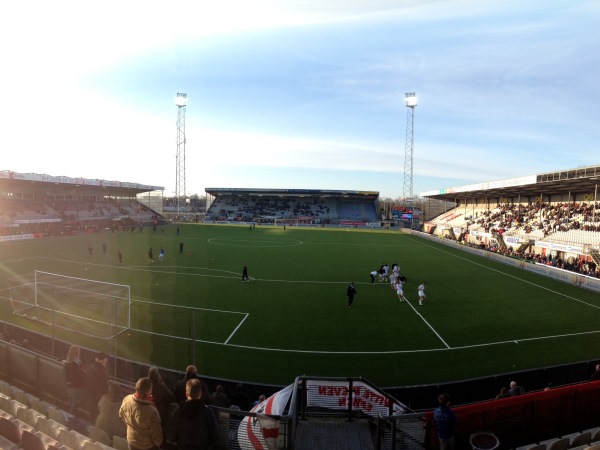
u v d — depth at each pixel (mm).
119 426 6363
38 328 17266
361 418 7855
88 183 65625
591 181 39469
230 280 29344
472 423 7141
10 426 5914
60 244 47281
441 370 14508
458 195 74062
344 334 18031
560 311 22391
